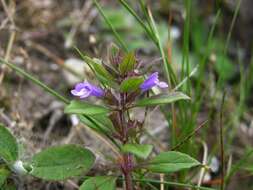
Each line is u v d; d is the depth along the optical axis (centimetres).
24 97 30
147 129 28
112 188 19
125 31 36
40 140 27
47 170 20
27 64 30
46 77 32
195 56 35
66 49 35
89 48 34
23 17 35
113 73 19
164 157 19
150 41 36
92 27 36
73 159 20
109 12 37
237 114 29
